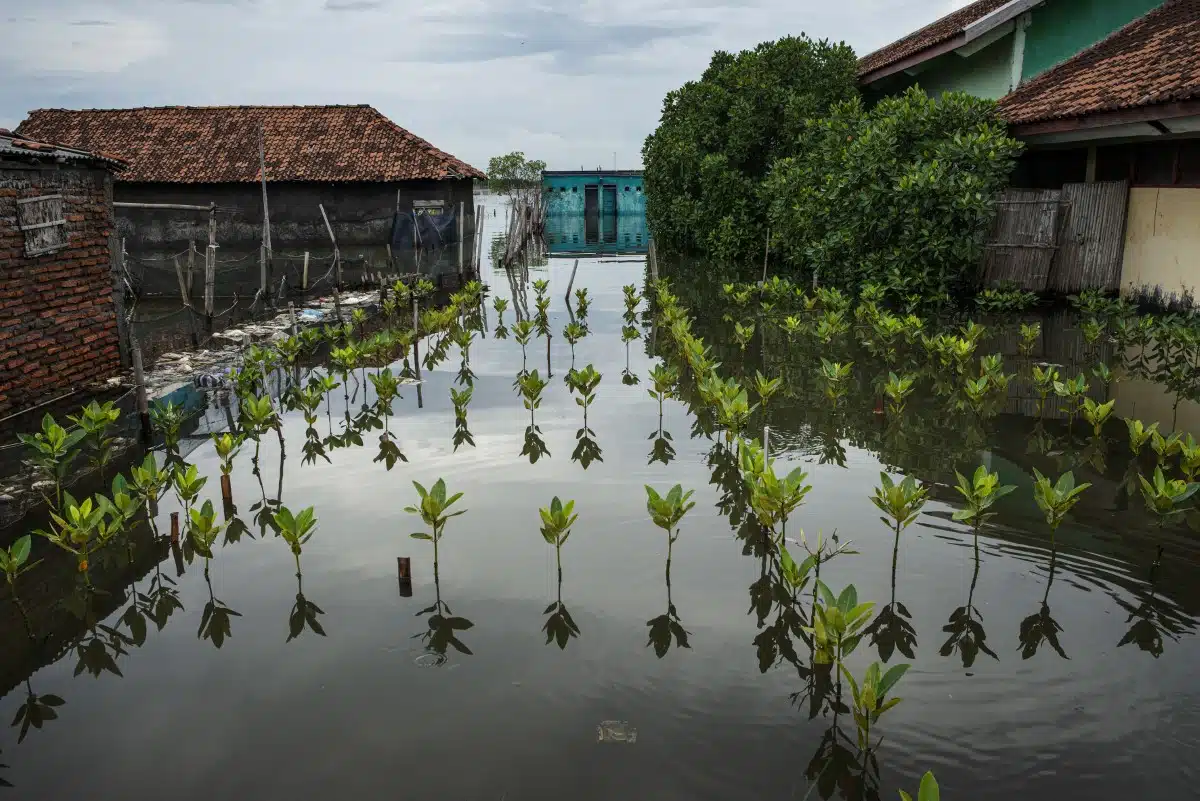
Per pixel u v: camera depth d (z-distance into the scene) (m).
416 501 6.89
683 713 4.10
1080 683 4.25
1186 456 6.32
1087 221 14.75
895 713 4.06
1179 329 11.20
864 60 26.91
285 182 24.12
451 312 15.38
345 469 7.73
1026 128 15.01
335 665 4.57
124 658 4.72
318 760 3.80
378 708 4.18
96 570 5.85
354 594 5.36
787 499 5.54
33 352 9.70
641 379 11.28
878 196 14.99
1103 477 7.05
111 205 11.38
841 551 5.78
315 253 24.41
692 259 27.77
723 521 6.39
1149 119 11.82
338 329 13.95
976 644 4.62
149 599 5.39
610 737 3.92
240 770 3.75
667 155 26.38
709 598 5.23
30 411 9.53
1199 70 11.66
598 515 6.52
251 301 20.41
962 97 15.65
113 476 7.71
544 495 6.97
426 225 24.25
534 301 19.83
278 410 9.94
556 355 13.10
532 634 4.84
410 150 25.14
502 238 42.50
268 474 7.63
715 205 24.48
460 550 5.95
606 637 4.79
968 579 5.35
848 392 10.24
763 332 14.46
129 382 11.16
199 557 5.98
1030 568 5.48
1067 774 3.62
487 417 9.41
